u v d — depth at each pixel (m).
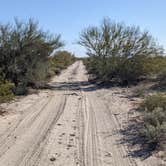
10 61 27.70
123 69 32.72
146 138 11.93
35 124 14.73
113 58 33.31
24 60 28.30
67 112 17.62
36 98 23.31
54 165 9.61
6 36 28.28
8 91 21.27
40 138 12.43
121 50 33.16
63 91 28.06
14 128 14.01
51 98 23.30
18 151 10.92
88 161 9.94
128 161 9.95
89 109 18.56
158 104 16.44
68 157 10.30
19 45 28.44
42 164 9.71
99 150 10.99
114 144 11.66
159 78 30.44
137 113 16.67
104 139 12.30
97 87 31.27
